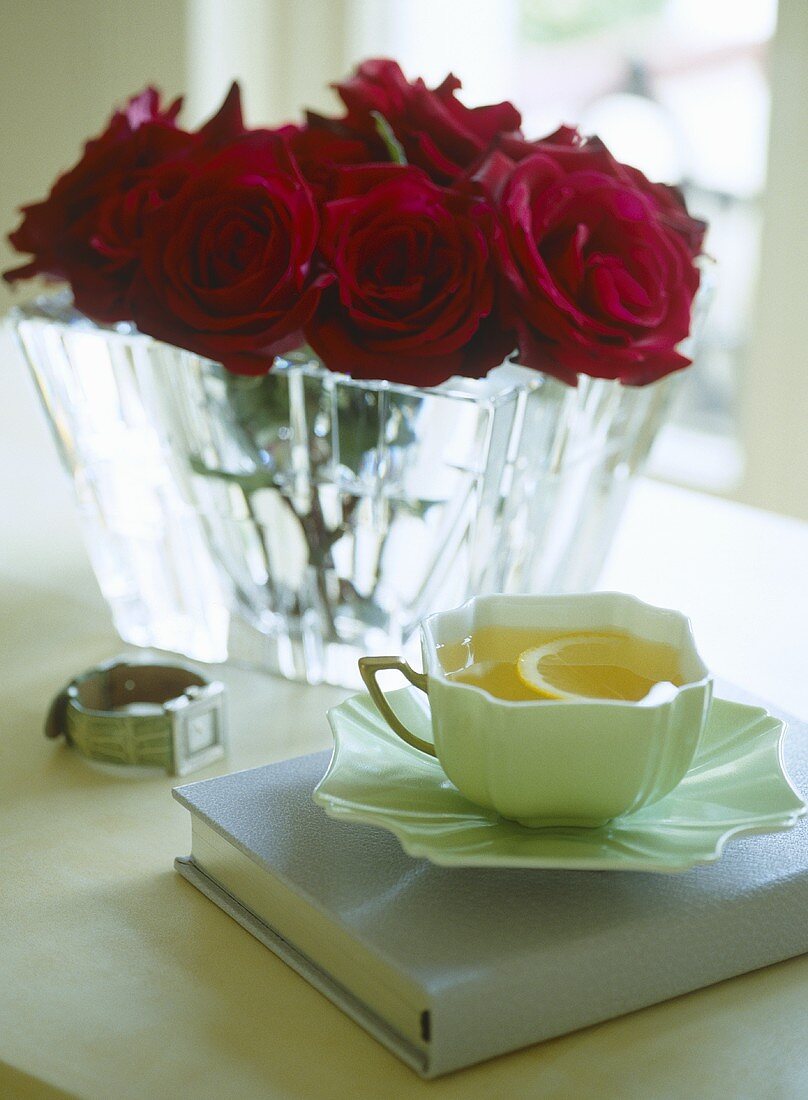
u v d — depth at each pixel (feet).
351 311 3.69
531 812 3.26
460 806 3.34
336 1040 3.19
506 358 3.84
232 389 3.91
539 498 4.04
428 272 3.73
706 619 4.32
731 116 8.05
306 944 3.30
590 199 3.77
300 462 3.92
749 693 3.76
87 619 4.31
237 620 4.12
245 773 3.52
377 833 3.38
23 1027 3.20
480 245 3.69
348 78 4.05
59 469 5.17
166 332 3.78
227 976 3.29
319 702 4.00
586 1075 3.14
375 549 3.96
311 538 3.98
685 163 8.43
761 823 3.26
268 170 3.77
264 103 10.69
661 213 3.97
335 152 3.87
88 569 4.55
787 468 7.75
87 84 9.86
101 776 3.76
